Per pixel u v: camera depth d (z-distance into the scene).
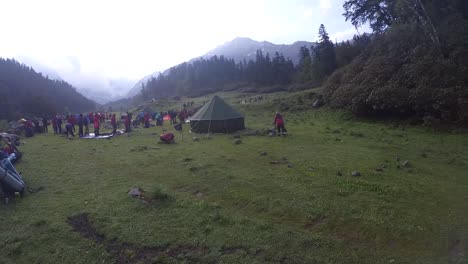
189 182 12.16
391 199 9.66
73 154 18.98
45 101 116.38
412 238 7.50
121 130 31.53
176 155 17.03
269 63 130.38
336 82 37.59
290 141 19.67
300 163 14.06
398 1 37.09
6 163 11.67
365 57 36.47
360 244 7.38
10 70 176.12
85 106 194.62
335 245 7.32
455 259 6.64
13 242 8.21
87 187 12.18
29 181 13.25
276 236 7.75
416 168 12.90
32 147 22.45
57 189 12.10
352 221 8.36
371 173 12.19
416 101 24.38
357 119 28.84
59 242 8.10
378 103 27.05
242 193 10.64
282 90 86.69
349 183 11.09
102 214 9.41
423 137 19.92
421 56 28.56
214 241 7.68
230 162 14.81
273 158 15.27
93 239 8.18
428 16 33.25
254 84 123.50
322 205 9.34
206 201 10.18
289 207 9.34
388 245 7.30
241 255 7.09
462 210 8.84
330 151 16.41
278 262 6.82
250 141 20.45
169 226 8.52
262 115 38.94
